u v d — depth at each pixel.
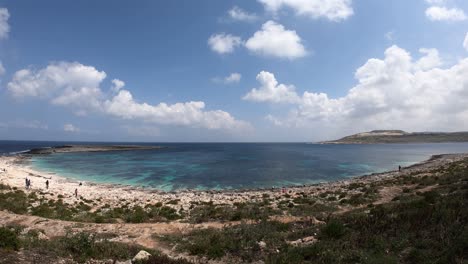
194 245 13.28
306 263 10.36
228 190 49.16
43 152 146.62
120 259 11.30
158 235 16.28
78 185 52.72
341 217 17.89
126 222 22.69
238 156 133.00
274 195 39.47
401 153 147.75
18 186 44.28
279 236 14.51
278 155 139.88
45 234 15.45
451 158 88.94
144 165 91.62
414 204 16.53
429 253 9.39
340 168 82.00
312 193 38.06
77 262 10.31
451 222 11.59
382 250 10.49
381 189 33.03
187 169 80.44
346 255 10.33
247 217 22.86
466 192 17.39
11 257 9.55
